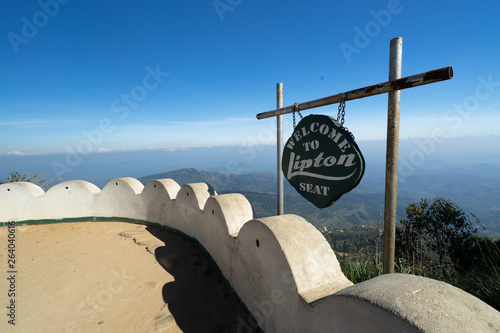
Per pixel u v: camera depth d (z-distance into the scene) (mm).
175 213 5801
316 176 2752
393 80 2102
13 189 7066
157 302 3490
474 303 1294
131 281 4016
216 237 4070
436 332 1070
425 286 1440
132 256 4898
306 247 2365
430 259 3689
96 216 7172
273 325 2537
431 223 4699
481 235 4234
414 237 4531
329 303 1687
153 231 6145
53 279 4113
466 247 4293
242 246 3160
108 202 7117
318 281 2219
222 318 3191
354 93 2439
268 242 2518
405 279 1558
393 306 1260
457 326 1110
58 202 7156
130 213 6902
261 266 2717
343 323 1551
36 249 5324
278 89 3578
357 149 2277
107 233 6148
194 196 5043
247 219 3912
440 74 1752
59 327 3029
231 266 3551
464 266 4219
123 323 3090
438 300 1296
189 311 3320
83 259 4820
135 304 3449
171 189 6195
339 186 2455
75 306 3422
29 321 3133
